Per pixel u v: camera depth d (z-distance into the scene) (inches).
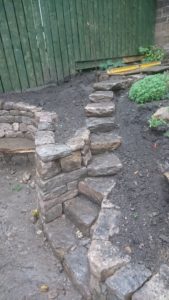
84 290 76.8
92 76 188.4
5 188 140.9
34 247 101.2
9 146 150.0
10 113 161.6
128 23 210.4
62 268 90.7
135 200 89.0
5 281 88.0
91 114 128.0
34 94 173.3
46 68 176.7
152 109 118.0
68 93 171.2
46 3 163.2
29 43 164.7
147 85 126.5
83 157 102.2
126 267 67.6
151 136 106.7
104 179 101.5
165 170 92.5
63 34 176.2
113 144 109.3
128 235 77.2
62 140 110.7
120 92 152.9
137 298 59.1
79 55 188.2
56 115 140.8
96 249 73.0
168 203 84.7
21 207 126.0
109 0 191.2
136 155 104.7
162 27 226.7
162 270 65.8
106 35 199.0
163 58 220.5
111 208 87.0
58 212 103.7
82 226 94.0
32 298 81.4
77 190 106.4
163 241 74.2
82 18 181.2
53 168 95.7
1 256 98.2
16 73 166.7
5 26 153.4
